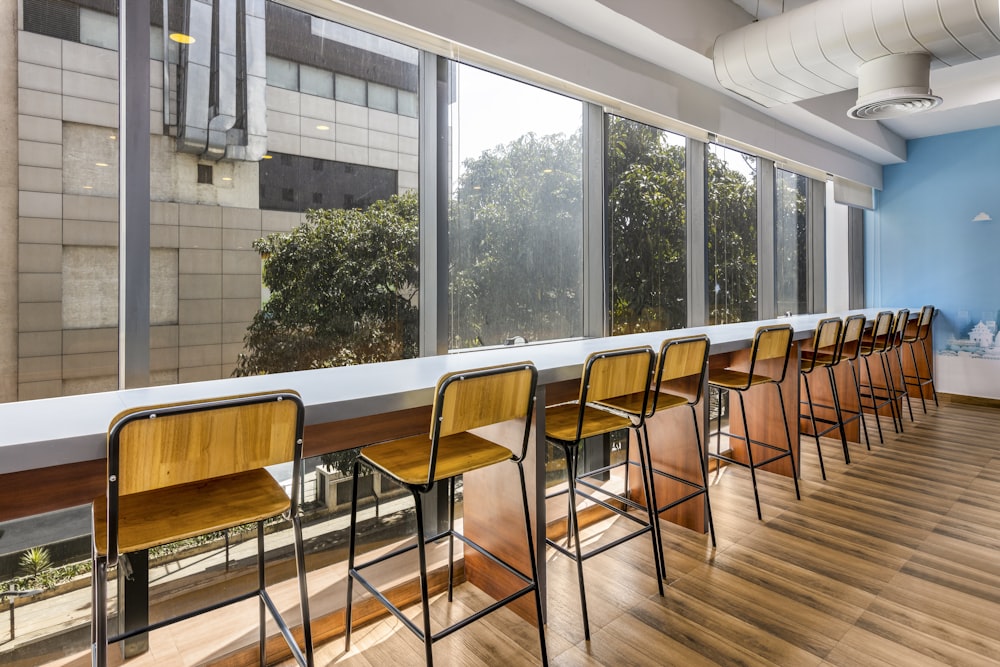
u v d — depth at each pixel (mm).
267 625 1806
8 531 1524
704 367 2463
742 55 2895
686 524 2650
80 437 1136
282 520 1990
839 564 2303
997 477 3316
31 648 1568
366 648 1816
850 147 5051
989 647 1772
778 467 3365
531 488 1896
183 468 1139
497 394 1591
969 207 5297
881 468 3484
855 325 3779
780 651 1764
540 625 1671
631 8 2611
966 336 5355
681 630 1876
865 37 2477
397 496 2275
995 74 3957
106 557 1088
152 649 1703
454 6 2213
